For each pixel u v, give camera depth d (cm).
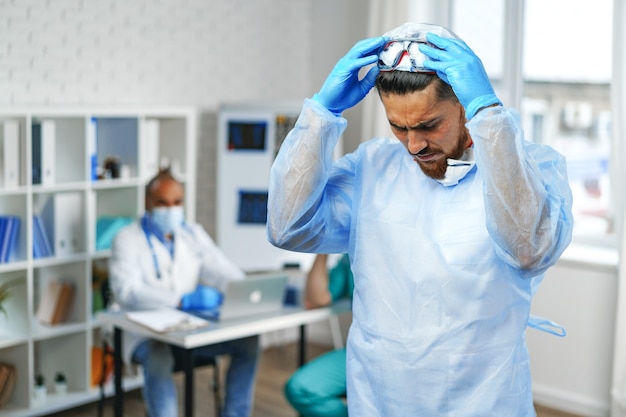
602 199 457
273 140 503
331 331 555
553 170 173
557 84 470
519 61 471
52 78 441
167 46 493
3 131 396
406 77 167
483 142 158
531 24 475
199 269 400
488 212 162
